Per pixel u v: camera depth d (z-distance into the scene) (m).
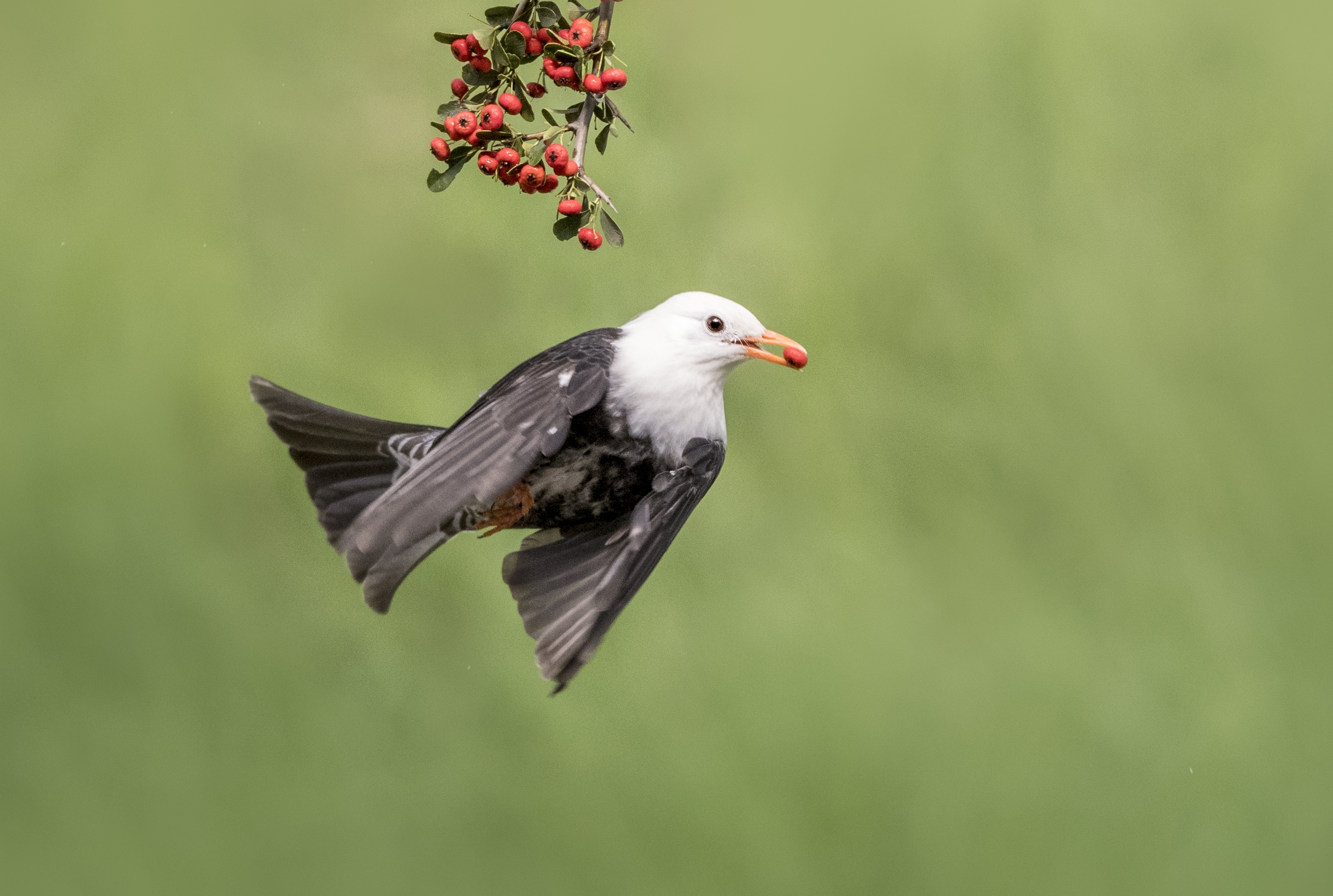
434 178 7.73
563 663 7.73
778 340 7.78
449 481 7.71
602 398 7.77
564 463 7.76
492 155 7.72
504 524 7.77
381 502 7.70
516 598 7.76
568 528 7.77
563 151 7.71
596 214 7.72
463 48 7.73
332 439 7.79
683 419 7.77
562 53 7.72
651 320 7.79
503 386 7.76
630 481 7.77
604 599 7.73
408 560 7.69
